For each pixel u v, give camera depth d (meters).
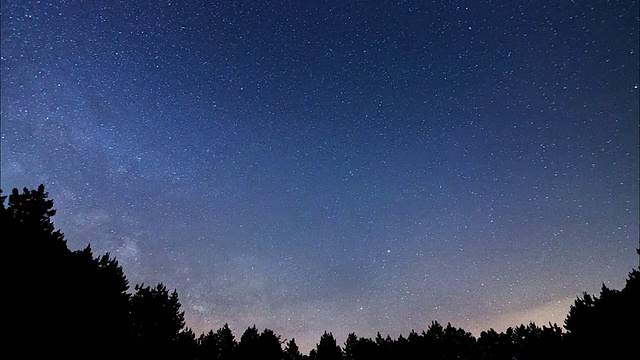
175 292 20.66
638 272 21.80
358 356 35.97
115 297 15.55
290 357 32.12
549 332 31.22
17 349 10.96
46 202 16.08
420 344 36.69
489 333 40.03
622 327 21.41
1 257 11.39
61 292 12.74
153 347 18.02
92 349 13.59
